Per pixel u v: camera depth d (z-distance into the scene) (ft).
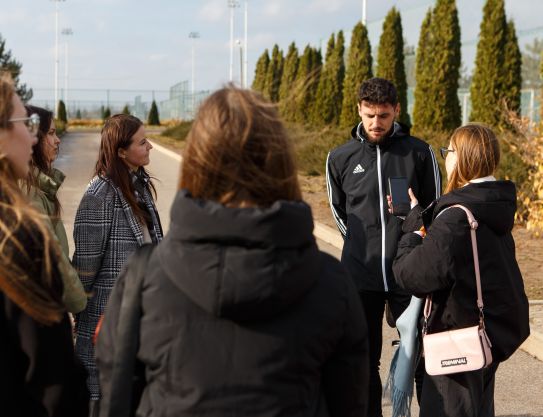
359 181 11.57
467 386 8.84
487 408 9.37
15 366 4.95
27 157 5.40
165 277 4.94
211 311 4.67
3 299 4.83
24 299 4.78
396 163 11.45
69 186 49.67
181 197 4.76
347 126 73.15
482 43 51.96
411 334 9.57
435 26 57.67
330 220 35.27
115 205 9.81
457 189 8.96
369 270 11.34
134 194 10.00
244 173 4.90
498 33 51.13
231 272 4.58
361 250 11.44
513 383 14.57
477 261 8.63
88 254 9.65
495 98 51.29
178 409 4.80
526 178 32.86
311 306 4.95
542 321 17.62
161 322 4.88
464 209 8.66
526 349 16.51
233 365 4.78
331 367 5.24
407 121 69.21
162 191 47.47
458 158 9.11
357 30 74.33
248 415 4.74
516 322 8.84
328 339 5.02
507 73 51.16
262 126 4.95
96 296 9.74
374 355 11.75
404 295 11.27
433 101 57.67
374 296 11.58
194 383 4.78
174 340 4.83
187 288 4.70
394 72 68.08
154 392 4.99
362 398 5.39
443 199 8.95
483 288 8.68
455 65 57.26
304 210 4.73
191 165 4.97
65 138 135.95
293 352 4.85
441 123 57.41
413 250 8.93
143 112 267.59
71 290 7.81
